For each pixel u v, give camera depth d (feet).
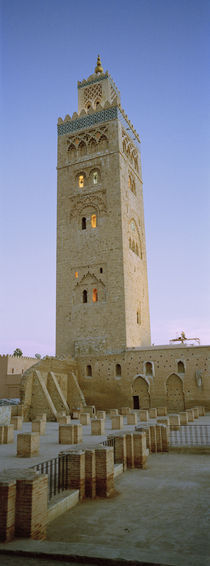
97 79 200.54
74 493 35.70
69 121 192.03
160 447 63.26
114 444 51.11
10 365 170.40
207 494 38.27
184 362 137.69
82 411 137.08
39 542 24.26
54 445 65.92
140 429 63.57
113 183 172.65
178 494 38.45
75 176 182.50
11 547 23.36
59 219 181.16
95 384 152.05
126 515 32.30
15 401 145.07
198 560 20.98
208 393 131.44
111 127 179.93
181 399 135.74
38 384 128.06
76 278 170.09
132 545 25.86
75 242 174.60
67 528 29.35
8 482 25.70
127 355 148.87
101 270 165.58
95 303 162.91
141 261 186.80
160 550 24.85
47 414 123.75
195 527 29.22
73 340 163.32
